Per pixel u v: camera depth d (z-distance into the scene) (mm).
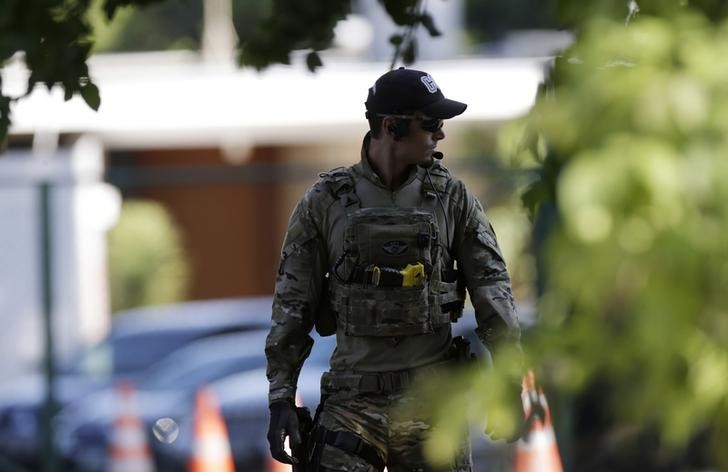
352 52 67188
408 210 16438
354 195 16641
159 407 40750
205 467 35438
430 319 16484
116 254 64625
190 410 40469
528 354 6652
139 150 62469
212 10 82438
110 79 53062
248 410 38656
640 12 6898
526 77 46344
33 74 18109
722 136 5918
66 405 42906
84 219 48438
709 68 6082
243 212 64000
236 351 45188
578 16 6934
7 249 48344
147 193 65562
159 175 37531
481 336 16594
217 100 51938
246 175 37969
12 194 48094
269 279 63969
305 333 16984
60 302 49438
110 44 96750
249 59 21125
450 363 16719
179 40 99125
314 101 51812
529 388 7441
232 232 64000
